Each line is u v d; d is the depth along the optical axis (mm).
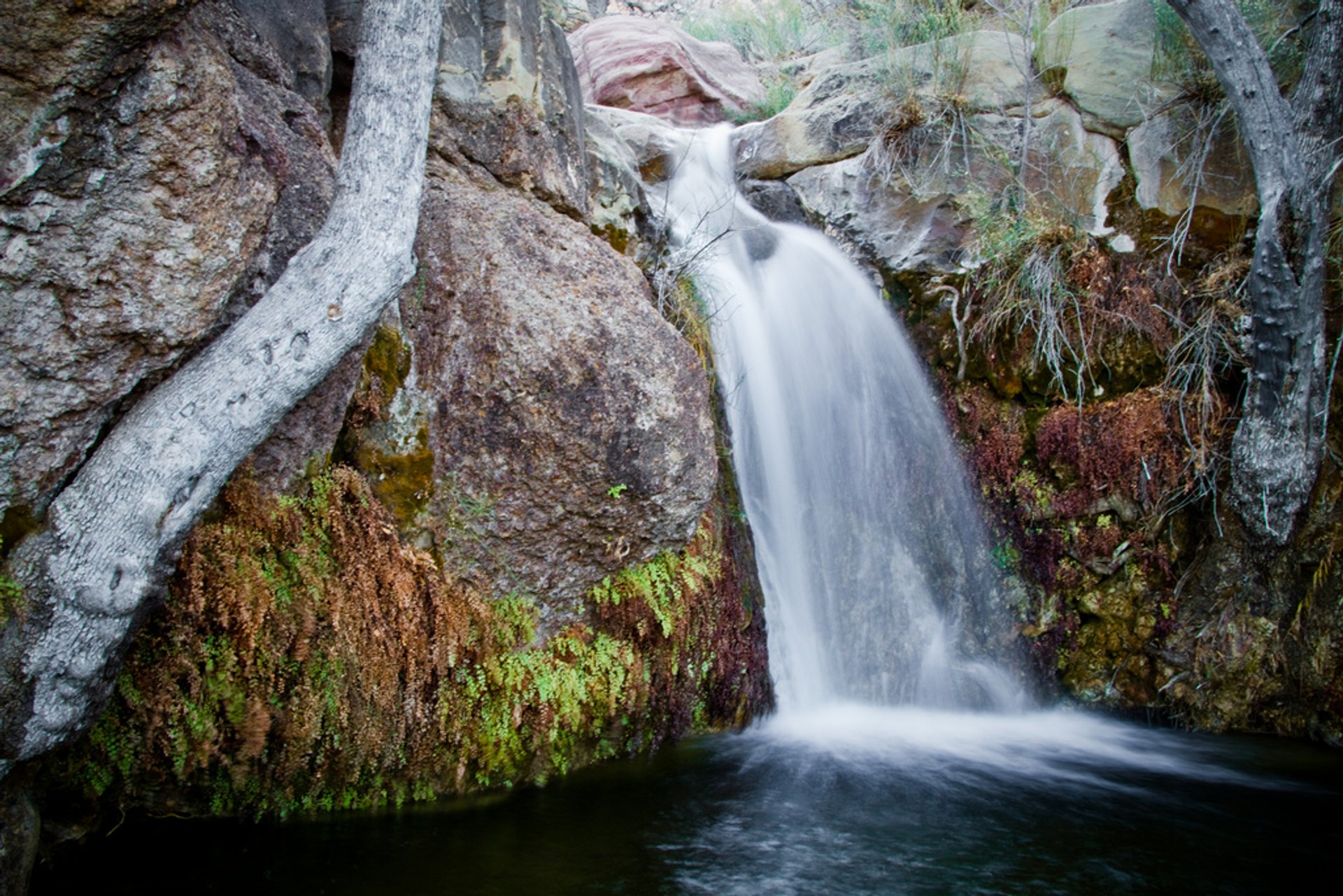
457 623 4105
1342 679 5621
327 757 3811
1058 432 6348
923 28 7688
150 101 2891
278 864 3520
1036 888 3598
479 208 4730
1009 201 6762
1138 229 6457
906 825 4207
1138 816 4426
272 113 3988
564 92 5965
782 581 5922
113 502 2951
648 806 4285
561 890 3438
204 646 3408
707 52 10469
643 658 4762
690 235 6711
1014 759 5293
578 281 4617
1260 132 5449
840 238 7273
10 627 2803
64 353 2949
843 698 5977
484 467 4188
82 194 2846
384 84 3627
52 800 3443
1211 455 6016
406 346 4316
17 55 2590
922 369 6875
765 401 6234
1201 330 6074
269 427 3359
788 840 3982
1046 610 6406
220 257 3229
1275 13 6176
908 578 6332
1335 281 5773
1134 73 6574
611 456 4262
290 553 3711
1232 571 5996
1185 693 6098
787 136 7699
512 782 4363
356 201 3570
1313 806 4605
